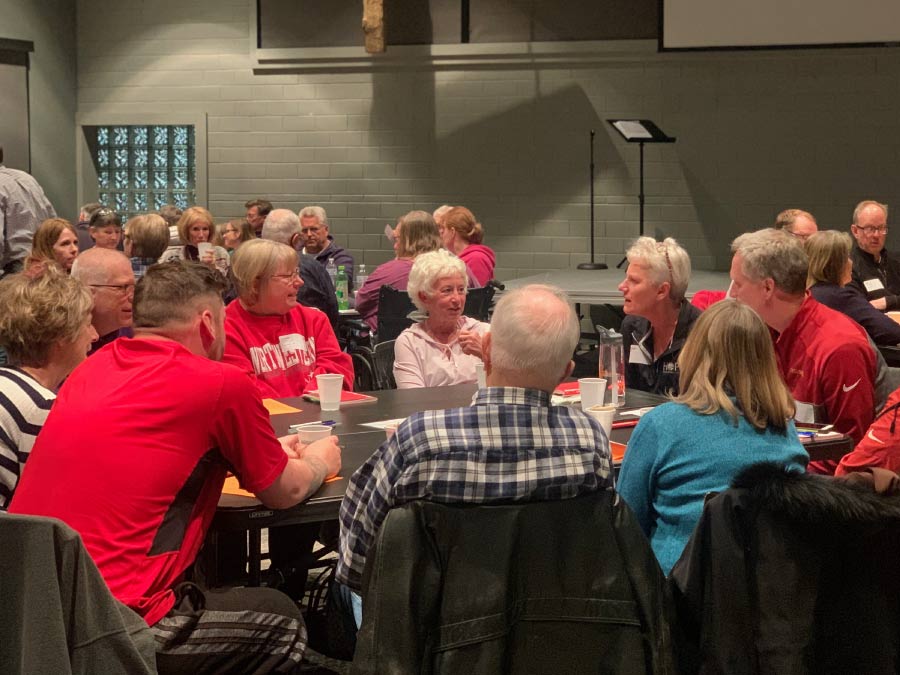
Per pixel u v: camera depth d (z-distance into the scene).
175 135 9.89
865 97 8.15
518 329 1.75
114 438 2.00
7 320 2.18
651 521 2.15
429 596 1.61
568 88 8.77
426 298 3.53
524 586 1.65
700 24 8.28
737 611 1.70
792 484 1.68
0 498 2.12
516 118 8.92
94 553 1.95
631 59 8.59
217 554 2.64
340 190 9.36
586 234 8.88
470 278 5.45
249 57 9.41
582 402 2.94
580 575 1.67
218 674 2.01
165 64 9.61
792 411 2.08
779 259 3.01
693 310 3.48
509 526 1.64
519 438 1.70
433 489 1.66
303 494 2.18
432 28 8.98
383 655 1.59
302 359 3.47
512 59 8.84
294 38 9.28
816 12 8.05
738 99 8.42
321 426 2.58
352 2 9.11
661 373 3.49
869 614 1.69
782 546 1.69
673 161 8.62
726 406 2.06
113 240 6.95
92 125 9.84
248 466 2.10
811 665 1.69
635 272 3.45
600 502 1.70
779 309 3.04
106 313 2.98
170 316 2.21
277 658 2.07
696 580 1.74
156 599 1.98
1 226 6.51
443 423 1.71
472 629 1.61
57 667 1.58
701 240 8.63
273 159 9.46
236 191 9.58
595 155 8.77
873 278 5.83
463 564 1.62
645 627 1.68
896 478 1.76
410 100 9.12
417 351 3.54
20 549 1.56
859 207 5.89
